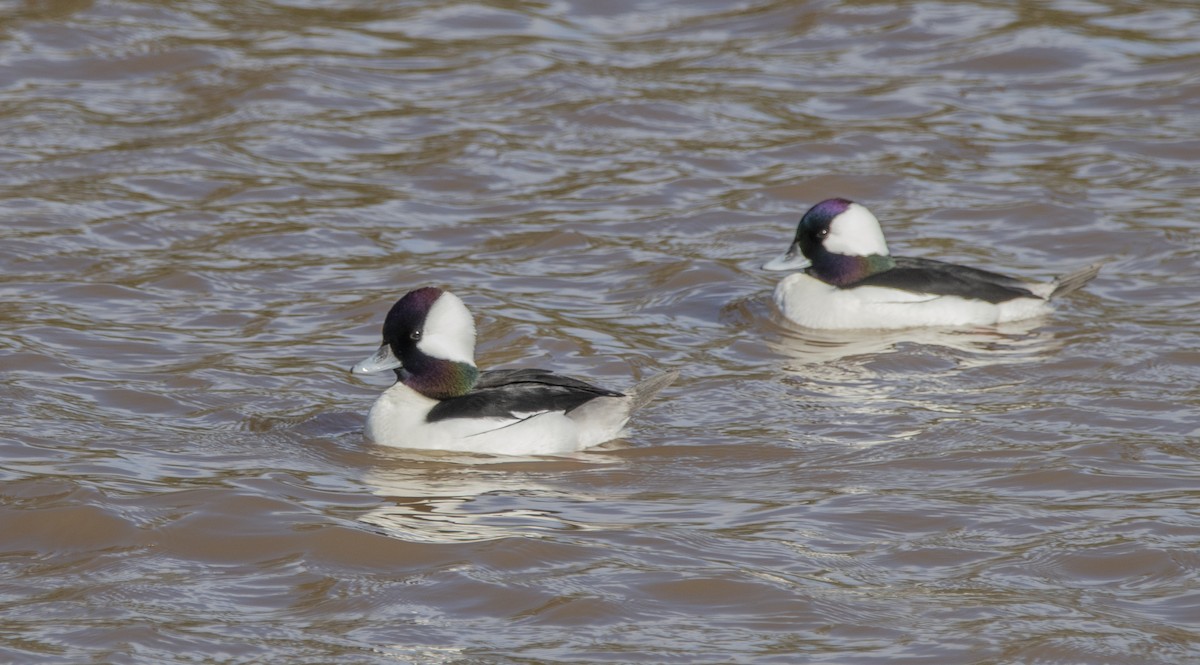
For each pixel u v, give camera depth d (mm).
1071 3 30375
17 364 15758
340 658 9875
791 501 12508
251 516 12117
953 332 17391
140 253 19797
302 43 28500
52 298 18016
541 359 16453
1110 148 23875
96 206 21359
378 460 13570
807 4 30406
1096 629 10211
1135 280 18953
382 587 10898
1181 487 12664
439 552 11445
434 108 25766
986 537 11734
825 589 10859
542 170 23297
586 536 11758
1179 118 25047
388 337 14266
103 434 14016
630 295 18766
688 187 22594
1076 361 16156
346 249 20188
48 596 10789
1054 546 11523
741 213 21672
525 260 19922
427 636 10180
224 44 28141
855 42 28781
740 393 15375
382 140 24375
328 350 16656
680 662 9828
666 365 16359
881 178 22781
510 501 12570
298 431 14312
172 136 24250
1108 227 20797
